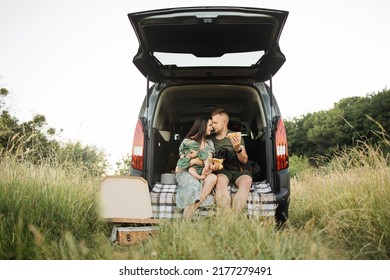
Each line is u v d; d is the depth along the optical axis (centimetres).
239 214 315
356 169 439
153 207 343
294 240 265
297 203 514
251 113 486
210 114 522
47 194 362
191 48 391
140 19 347
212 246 256
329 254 276
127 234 322
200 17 344
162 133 430
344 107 2592
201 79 420
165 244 277
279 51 377
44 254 271
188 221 301
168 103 456
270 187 353
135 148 366
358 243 312
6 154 415
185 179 342
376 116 2038
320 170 583
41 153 463
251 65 404
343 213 340
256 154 422
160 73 412
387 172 365
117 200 334
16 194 345
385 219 303
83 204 397
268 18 342
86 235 347
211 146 365
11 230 306
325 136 2419
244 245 254
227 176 354
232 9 341
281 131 363
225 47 390
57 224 339
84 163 512
